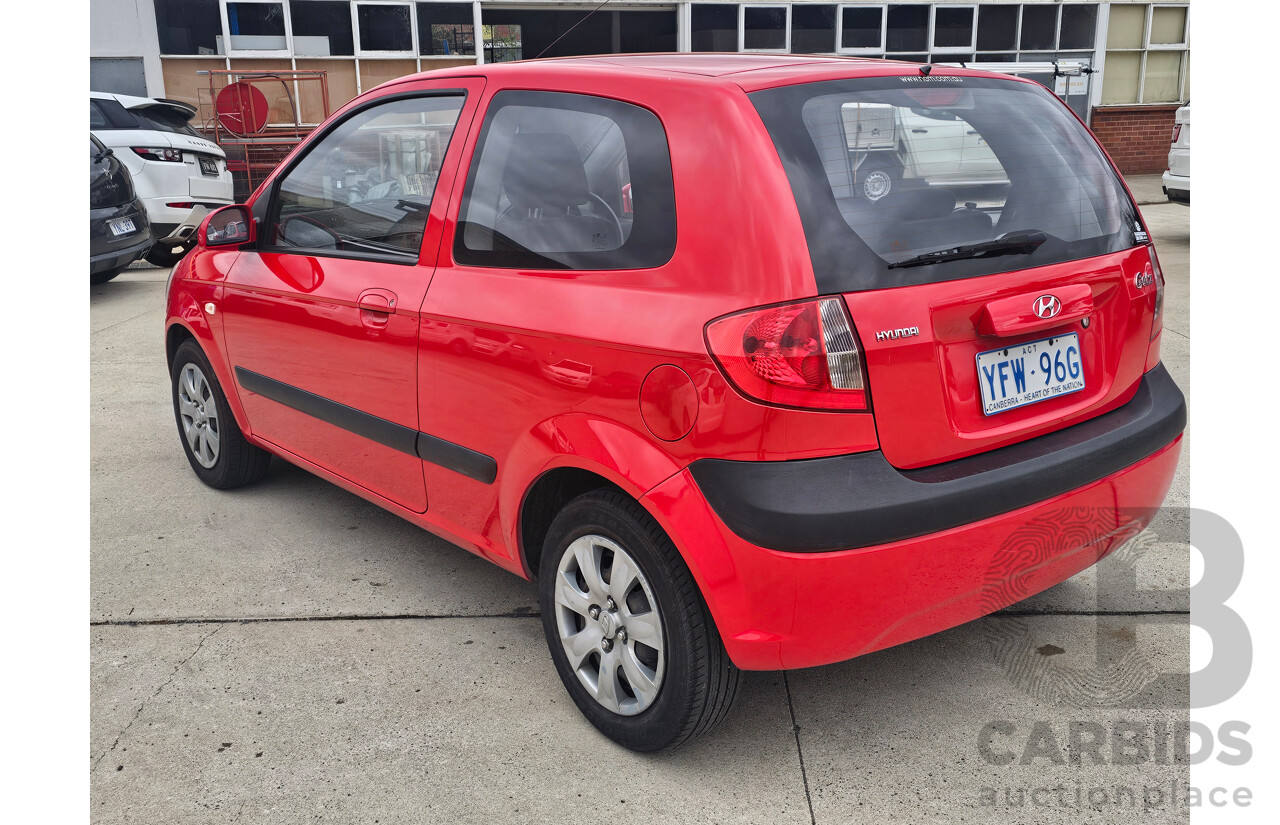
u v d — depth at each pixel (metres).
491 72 2.72
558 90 2.48
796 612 1.98
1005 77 2.55
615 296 2.18
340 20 13.84
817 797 2.22
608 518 2.25
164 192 9.97
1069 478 2.23
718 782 2.28
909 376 2.02
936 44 14.98
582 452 2.22
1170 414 2.54
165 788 2.27
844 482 1.96
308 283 3.18
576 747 2.41
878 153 2.13
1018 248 2.21
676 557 2.13
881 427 2.00
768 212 1.97
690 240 2.07
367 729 2.49
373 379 2.93
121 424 5.06
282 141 13.59
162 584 3.27
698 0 14.45
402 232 2.86
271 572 3.36
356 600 3.16
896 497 1.98
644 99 2.25
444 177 2.74
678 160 2.13
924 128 2.22
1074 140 2.53
